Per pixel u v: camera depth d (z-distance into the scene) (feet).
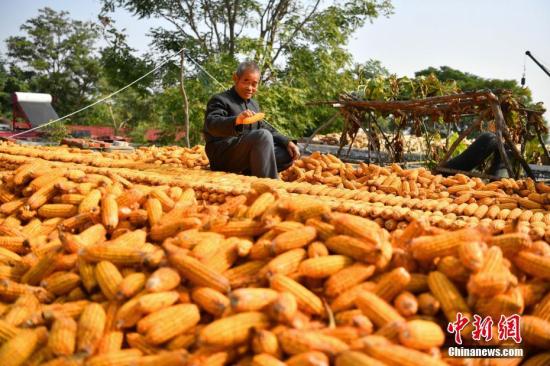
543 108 33.65
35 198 13.93
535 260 8.22
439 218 14.32
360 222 8.81
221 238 9.70
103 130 144.77
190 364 6.70
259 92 66.85
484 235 8.59
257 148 22.38
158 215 11.83
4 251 11.21
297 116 74.33
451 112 30.89
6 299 9.50
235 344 7.17
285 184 19.03
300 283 8.53
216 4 89.45
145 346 7.54
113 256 9.16
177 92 70.18
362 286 8.13
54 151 32.04
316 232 9.22
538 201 18.88
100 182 14.30
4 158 26.43
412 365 6.30
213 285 8.22
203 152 33.53
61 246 10.20
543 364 7.45
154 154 31.65
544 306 7.93
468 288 7.59
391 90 40.60
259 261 9.18
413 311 7.58
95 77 211.61
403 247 9.35
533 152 41.42
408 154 41.42
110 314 8.16
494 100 26.32
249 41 72.08
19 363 7.52
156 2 87.25
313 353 6.59
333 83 80.23
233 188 16.75
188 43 82.28
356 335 7.12
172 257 8.52
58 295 9.48
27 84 202.80
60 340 7.53
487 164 31.89
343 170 25.26
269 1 89.20
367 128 37.22
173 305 8.09
